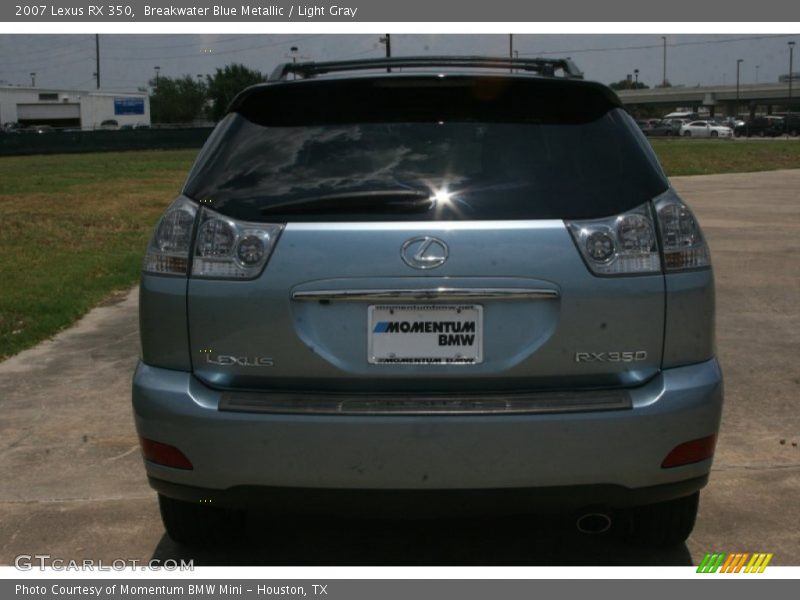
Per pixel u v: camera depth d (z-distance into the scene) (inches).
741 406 205.3
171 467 112.0
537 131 116.4
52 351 268.5
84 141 2234.3
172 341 112.0
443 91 119.4
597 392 107.8
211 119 4347.9
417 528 145.4
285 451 107.0
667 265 110.1
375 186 111.0
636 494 110.5
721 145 2004.2
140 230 616.4
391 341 108.1
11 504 157.4
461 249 106.9
